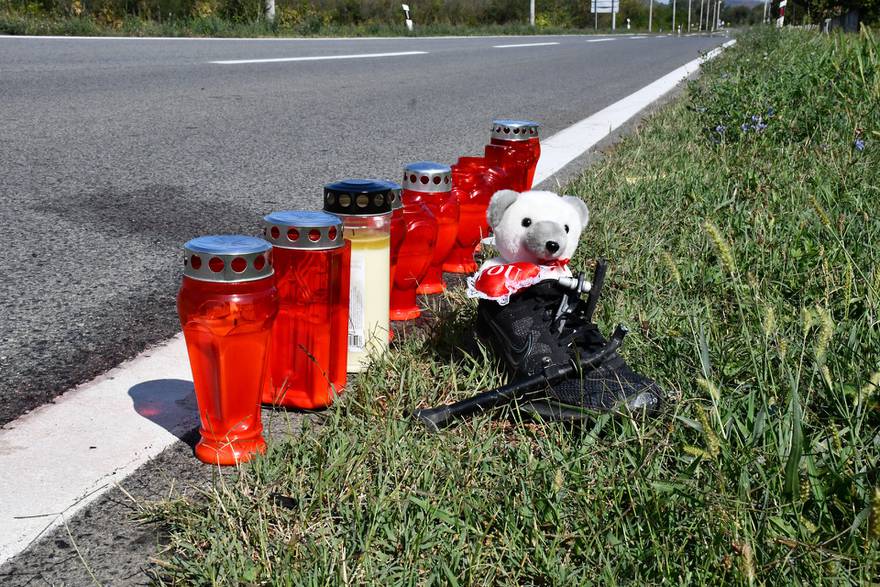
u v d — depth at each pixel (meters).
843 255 2.89
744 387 2.12
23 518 1.72
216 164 5.45
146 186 4.75
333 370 2.23
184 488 1.84
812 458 1.68
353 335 2.44
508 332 2.27
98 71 10.25
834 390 1.98
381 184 2.45
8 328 2.71
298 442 1.96
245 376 1.89
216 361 1.86
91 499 1.79
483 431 2.04
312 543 1.58
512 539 1.60
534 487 1.76
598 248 3.26
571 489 1.77
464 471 1.83
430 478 1.81
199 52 14.09
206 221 4.08
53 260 3.42
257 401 1.95
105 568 1.59
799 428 1.61
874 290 2.38
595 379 2.08
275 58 13.91
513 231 2.32
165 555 1.63
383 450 1.90
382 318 2.47
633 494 1.72
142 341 2.65
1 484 1.83
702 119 6.33
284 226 2.10
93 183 4.77
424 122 7.69
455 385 2.26
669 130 6.41
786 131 5.36
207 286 1.81
